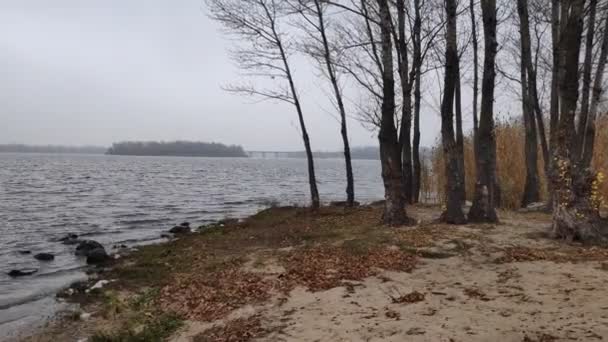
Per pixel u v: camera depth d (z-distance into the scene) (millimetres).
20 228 24609
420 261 11555
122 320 9797
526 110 21656
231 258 14023
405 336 7062
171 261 14992
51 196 41000
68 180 62969
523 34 20391
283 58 24484
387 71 15883
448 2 15352
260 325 8281
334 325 7855
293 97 24766
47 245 20219
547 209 19391
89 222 27156
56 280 14250
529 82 20984
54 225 25875
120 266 15281
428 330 7199
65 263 16578
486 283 9461
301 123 24797
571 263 10383
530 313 7508
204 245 17312
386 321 7773
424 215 18984
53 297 12281
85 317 10414
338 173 109688
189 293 10828
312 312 8625
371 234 14641
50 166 107938
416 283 9820
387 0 17188
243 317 8805
